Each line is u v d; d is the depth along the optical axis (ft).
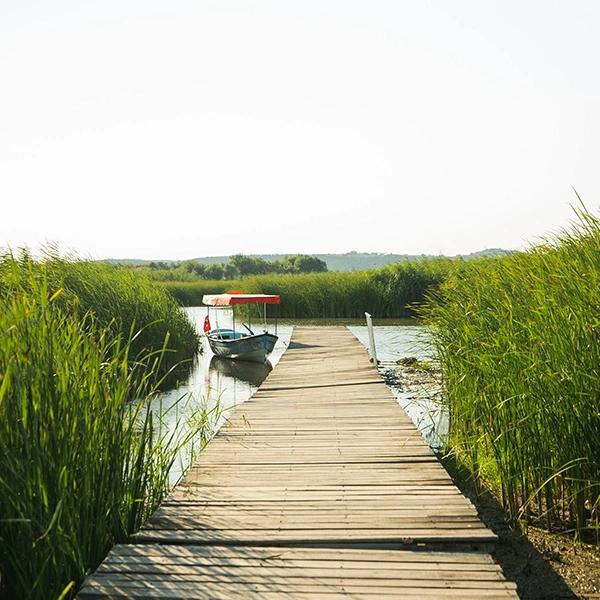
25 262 33.19
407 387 41.91
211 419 33.32
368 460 21.26
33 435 12.55
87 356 15.60
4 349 12.89
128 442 16.02
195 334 64.80
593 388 16.63
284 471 20.08
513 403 18.45
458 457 24.67
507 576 15.81
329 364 46.93
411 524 15.37
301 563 13.17
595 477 16.69
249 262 286.05
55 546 12.26
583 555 16.47
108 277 49.57
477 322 24.85
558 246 22.72
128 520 15.74
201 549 13.94
